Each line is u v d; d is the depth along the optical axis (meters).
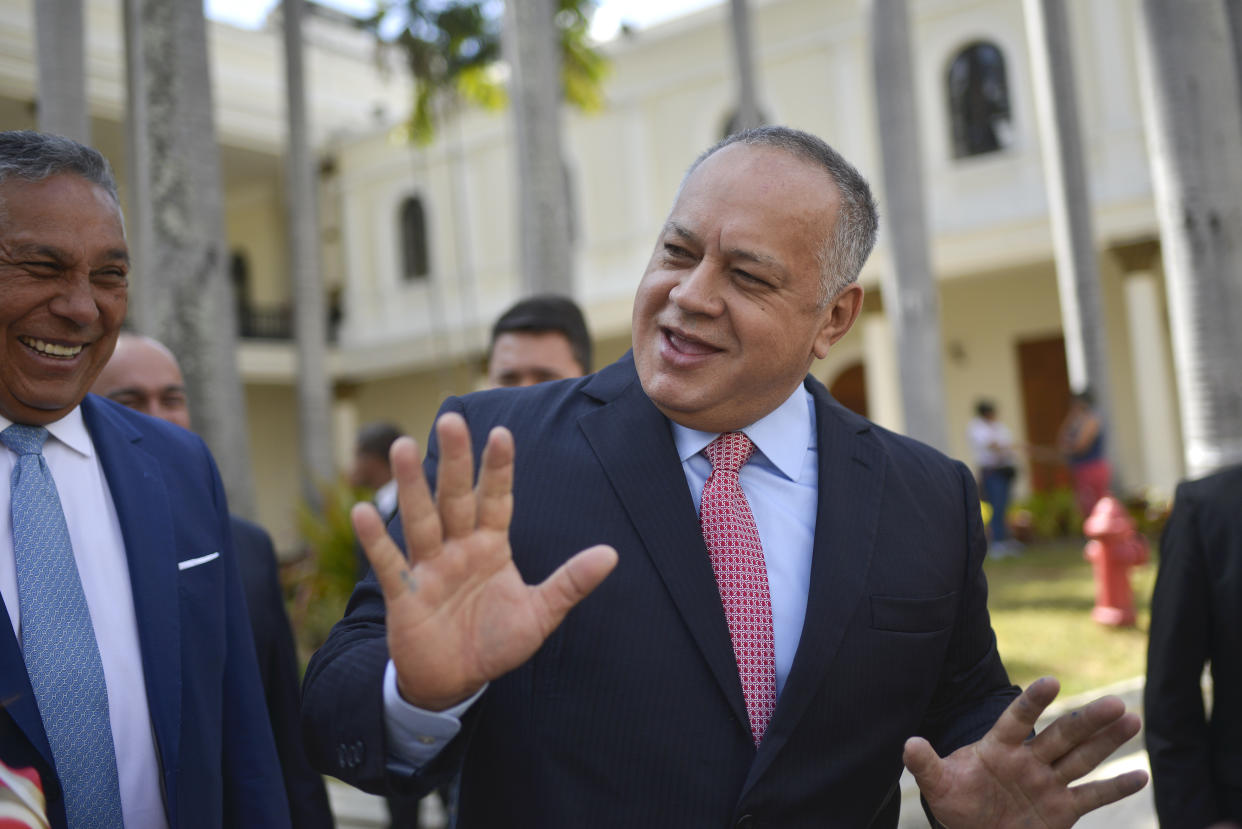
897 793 1.63
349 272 21.59
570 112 18.50
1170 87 5.36
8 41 15.43
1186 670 2.02
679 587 1.41
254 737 1.84
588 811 1.36
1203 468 5.32
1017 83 14.77
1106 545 6.50
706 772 1.37
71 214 1.53
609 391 1.62
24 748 1.43
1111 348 15.63
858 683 1.46
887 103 8.84
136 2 6.39
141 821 1.59
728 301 1.40
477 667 1.19
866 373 17.50
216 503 1.90
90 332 1.59
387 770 1.29
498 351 2.98
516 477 1.52
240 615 1.90
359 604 1.51
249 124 19.12
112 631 1.62
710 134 17.19
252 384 22.06
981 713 1.64
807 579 1.51
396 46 15.49
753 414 1.50
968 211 15.09
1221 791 2.00
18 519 1.56
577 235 18.55
